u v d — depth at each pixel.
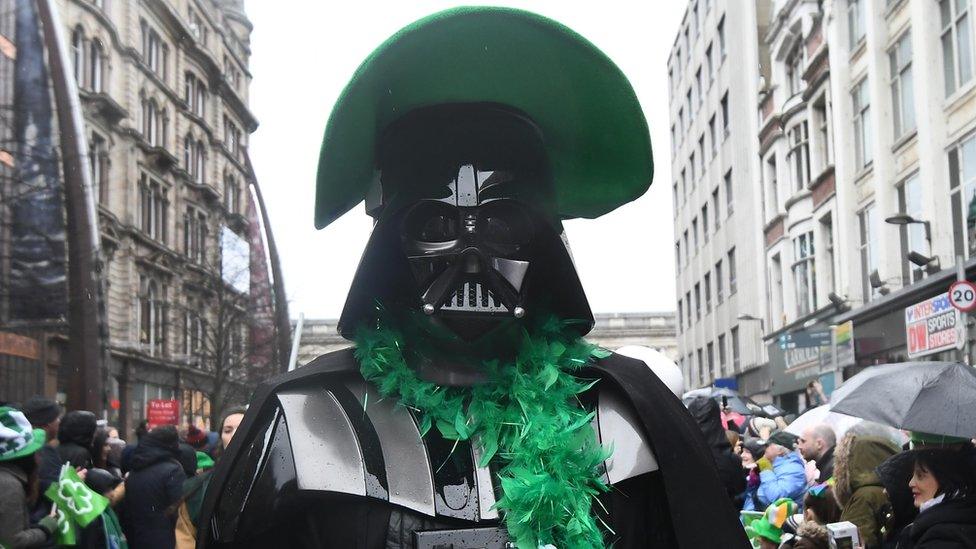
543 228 1.67
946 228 13.41
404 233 1.62
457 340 1.59
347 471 1.44
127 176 28.52
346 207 1.76
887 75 15.80
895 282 15.41
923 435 3.44
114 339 27.25
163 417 16.28
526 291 1.63
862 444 3.71
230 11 43.84
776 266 23.77
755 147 25.31
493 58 1.63
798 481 4.95
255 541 1.49
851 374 16.91
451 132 1.64
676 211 39.25
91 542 4.04
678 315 39.41
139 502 4.65
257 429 1.54
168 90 32.09
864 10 16.62
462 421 1.52
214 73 37.19
